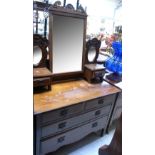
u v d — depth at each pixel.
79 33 1.71
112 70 2.00
